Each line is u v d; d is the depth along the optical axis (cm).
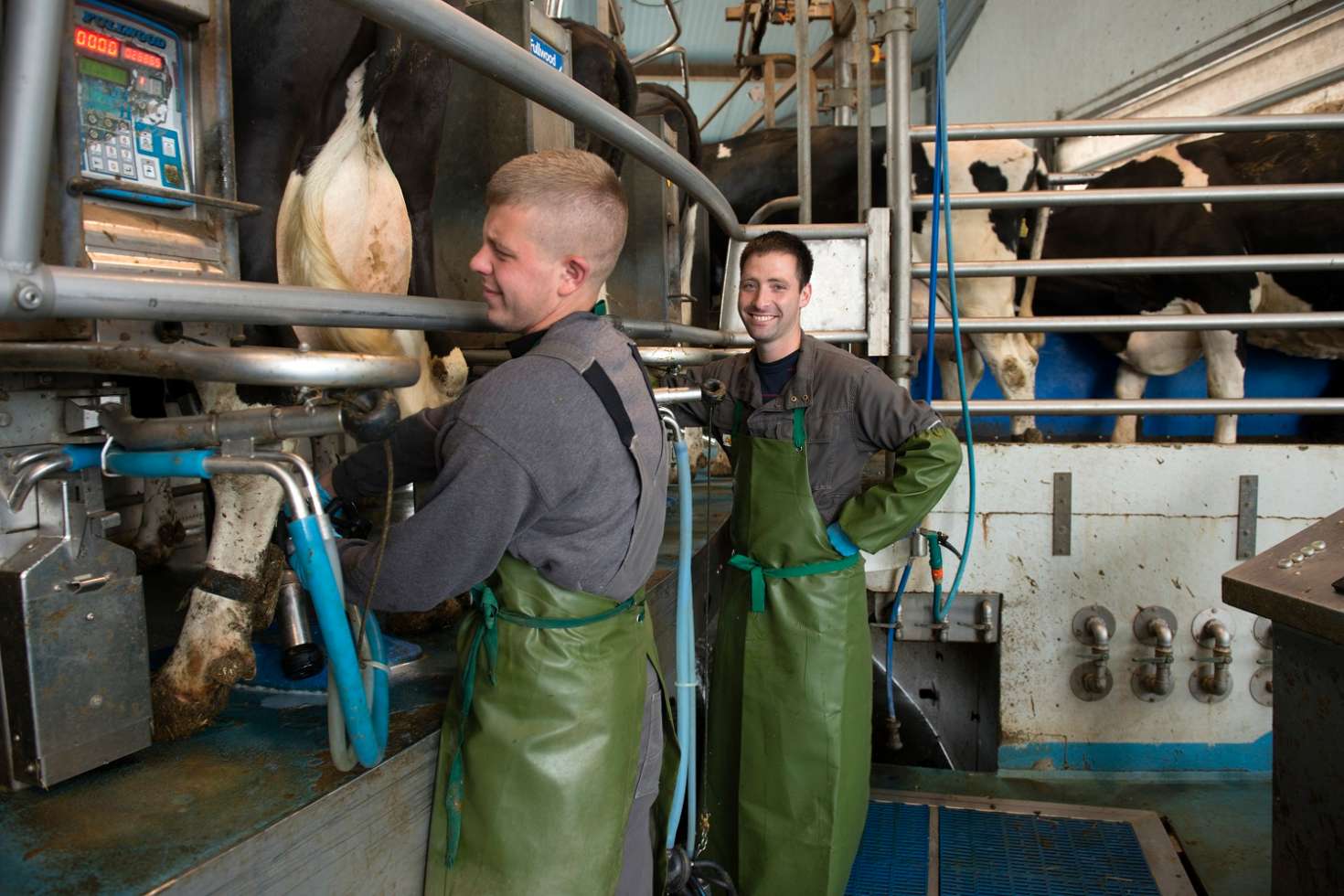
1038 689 287
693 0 866
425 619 170
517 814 104
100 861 88
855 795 190
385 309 115
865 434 191
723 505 311
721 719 200
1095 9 693
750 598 191
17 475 101
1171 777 279
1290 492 273
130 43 108
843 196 465
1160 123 265
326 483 215
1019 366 432
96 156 104
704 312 469
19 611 98
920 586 288
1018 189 439
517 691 105
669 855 142
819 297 273
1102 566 281
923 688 312
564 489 101
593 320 112
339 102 158
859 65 275
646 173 341
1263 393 470
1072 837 229
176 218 114
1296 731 154
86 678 105
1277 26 493
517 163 107
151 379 147
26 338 107
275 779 107
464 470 96
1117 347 468
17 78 70
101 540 107
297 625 139
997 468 281
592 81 296
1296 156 417
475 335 268
